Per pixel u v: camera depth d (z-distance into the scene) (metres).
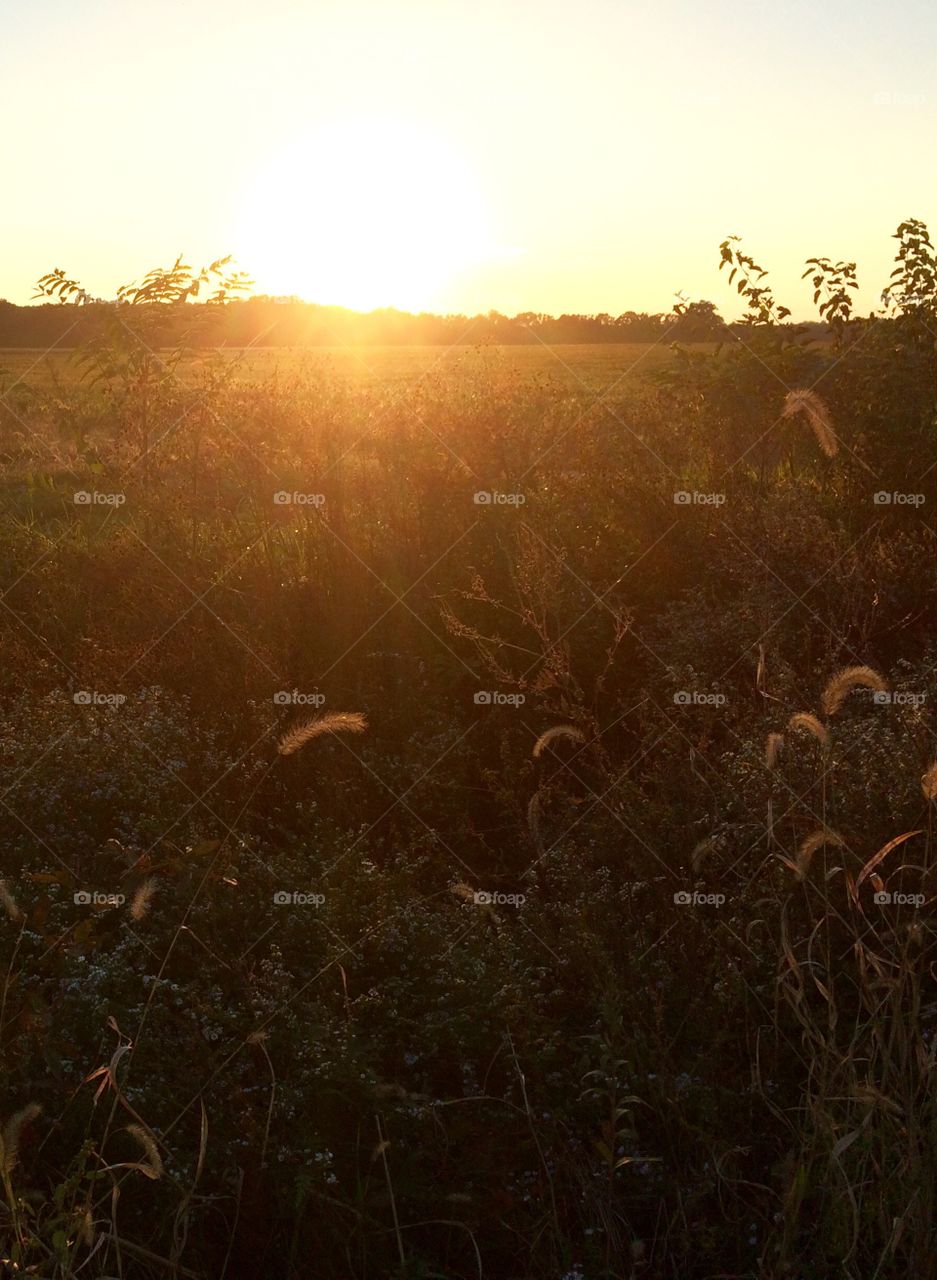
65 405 8.24
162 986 3.32
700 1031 3.25
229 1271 2.84
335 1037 3.13
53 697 5.55
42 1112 2.97
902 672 5.30
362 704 5.63
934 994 3.42
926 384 7.73
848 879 3.22
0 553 8.11
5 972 3.34
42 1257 2.63
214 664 6.00
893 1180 2.72
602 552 6.77
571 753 5.21
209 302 8.06
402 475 6.99
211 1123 2.96
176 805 4.51
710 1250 2.74
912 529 7.02
